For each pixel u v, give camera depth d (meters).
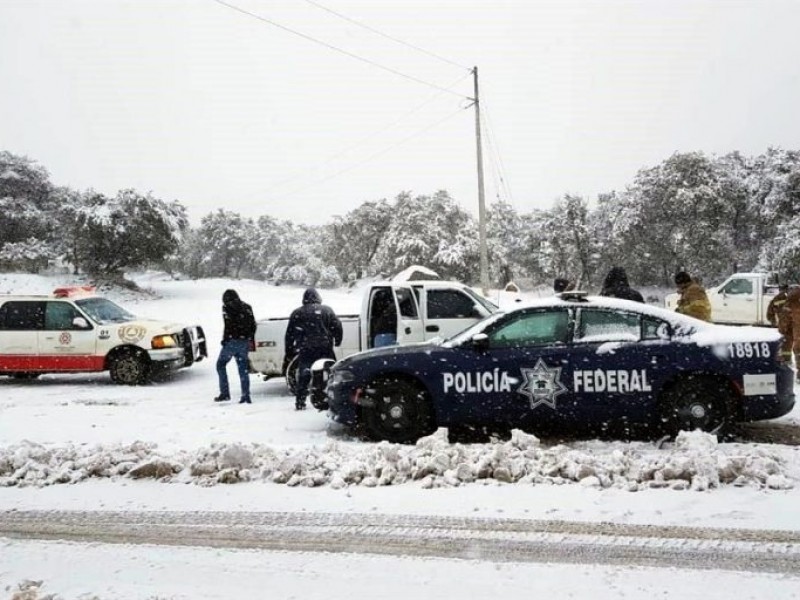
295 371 9.89
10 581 3.66
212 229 53.50
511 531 4.23
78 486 5.37
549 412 6.43
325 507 4.76
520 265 45.25
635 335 6.47
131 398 10.30
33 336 11.78
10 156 36.97
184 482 5.41
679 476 5.00
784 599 3.26
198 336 13.37
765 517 4.34
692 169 35.91
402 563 3.79
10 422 8.18
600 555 3.84
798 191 34.75
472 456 5.53
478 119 22.55
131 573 3.73
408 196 43.84
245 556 3.95
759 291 18.78
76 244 29.95
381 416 6.71
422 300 9.62
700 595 3.31
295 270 48.50
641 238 36.53
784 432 6.89
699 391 6.30
